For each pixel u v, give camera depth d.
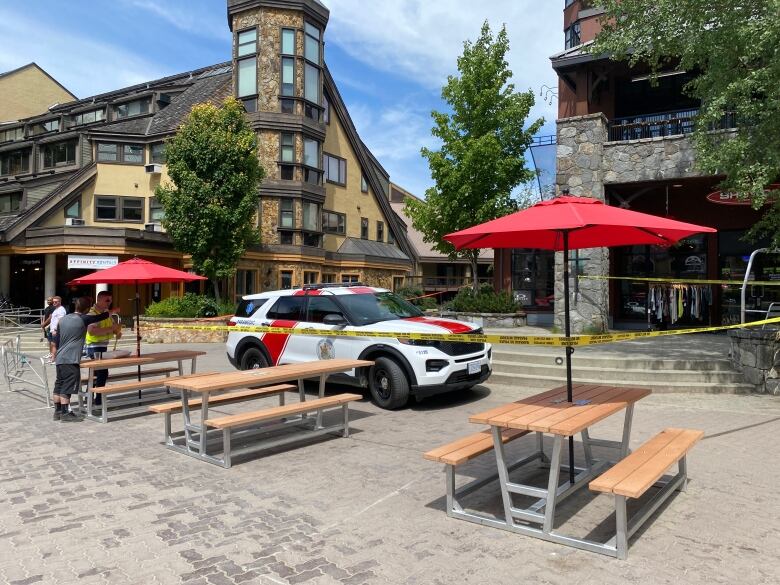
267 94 26.17
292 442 6.97
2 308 24.42
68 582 3.68
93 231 22.58
